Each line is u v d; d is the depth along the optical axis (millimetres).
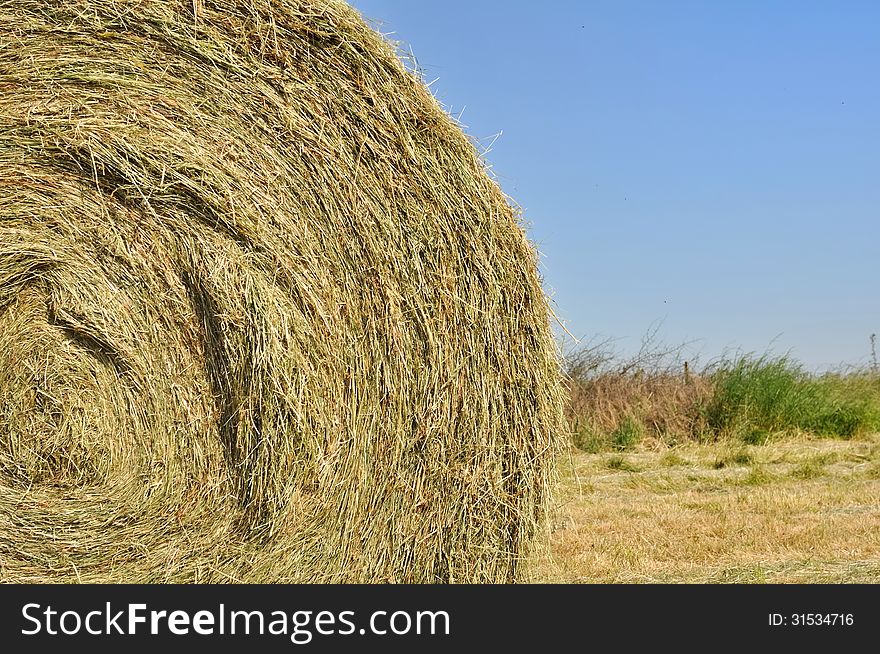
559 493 5305
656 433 14484
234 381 4547
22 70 4391
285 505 4539
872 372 16359
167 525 4660
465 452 4844
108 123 4457
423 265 4754
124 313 4582
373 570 4742
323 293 4602
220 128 4531
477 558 4906
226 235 4523
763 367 14883
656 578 5984
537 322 5004
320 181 4613
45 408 4668
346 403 4656
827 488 9586
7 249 4438
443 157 4797
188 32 4508
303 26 4586
